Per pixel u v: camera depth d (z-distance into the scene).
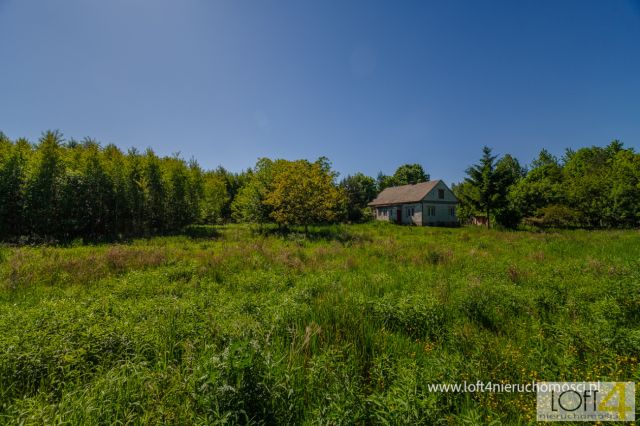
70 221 16.89
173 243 15.80
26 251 11.36
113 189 19.42
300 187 20.97
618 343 3.43
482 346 3.68
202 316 4.49
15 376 3.02
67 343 3.40
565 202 31.23
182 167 24.50
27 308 5.05
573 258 10.73
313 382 3.03
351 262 9.71
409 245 14.80
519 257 11.23
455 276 7.82
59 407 2.51
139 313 4.69
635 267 7.67
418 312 4.70
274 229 22.92
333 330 4.49
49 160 16.81
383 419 2.31
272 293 6.11
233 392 2.44
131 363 3.19
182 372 3.11
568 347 3.53
